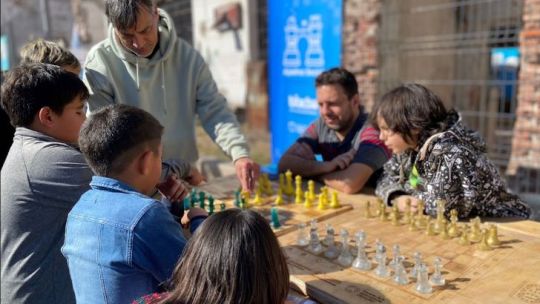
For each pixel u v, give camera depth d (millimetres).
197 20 12945
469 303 1532
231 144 2877
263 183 2906
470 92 7191
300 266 1847
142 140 1604
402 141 2324
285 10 5992
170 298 1289
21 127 1996
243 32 11562
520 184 5824
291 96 6176
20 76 1946
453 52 6676
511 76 6637
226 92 12383
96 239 1527
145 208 1522
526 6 5551
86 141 1612
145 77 2803
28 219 1908
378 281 1705
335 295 1615
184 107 3020
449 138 2211
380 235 2131
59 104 1961
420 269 1630
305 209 2547
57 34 14633
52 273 1935
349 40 6660
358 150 2951
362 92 6633
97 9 14227
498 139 7129
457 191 2217
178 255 1506
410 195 2525
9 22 14000
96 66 2697
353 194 2824
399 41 6531
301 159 3180
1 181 1971
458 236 2078
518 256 1854
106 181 1604
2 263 1985
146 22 2381
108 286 1520
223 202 2680
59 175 1868
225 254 1235
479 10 6820
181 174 2576
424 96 2244
